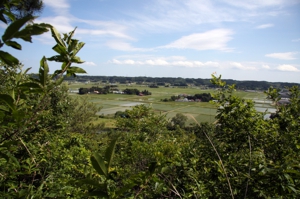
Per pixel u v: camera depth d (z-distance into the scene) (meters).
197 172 3.19
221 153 3.55
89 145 5.98
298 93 4.20
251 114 3.97
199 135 3.93
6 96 1.04
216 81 4.35
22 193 1.91
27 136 3.88
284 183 2.06
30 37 0.93
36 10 3.76
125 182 2.43
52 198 2.54
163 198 2.71
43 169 3.36
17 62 0.96
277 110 4.10
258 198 2.37
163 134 7.57
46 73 1.16
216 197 2.75
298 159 2.89
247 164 2.71
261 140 3.63
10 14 1.01
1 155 1.29
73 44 1.26
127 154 4.70
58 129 5.70
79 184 1.17
